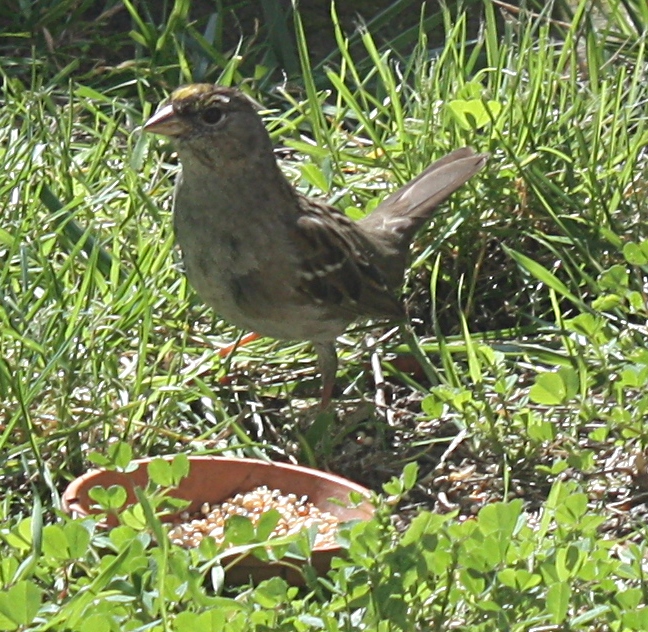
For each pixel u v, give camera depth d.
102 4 14.26
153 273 10.47
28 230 10.57
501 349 10.55
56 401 9.35
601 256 11.17
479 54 13.70
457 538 7.51
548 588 7.25
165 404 9.52
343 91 11.85
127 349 10.18
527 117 11.55
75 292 10.03
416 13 14.42
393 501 8.46
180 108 9.27
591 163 11.36
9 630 6.91
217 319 10.66
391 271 10.63
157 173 11.57
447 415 9.90
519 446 9.43
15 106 11.90
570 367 9.62
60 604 7.42
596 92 12.34
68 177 11.05
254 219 9.51
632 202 11.61
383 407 10.12
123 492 7.75
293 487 8.91
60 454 9.13
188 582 7.18
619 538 8.76
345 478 9.53
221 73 13.41
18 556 7.79
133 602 7.21
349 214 11.19
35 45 13.55
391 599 7.04
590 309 10.61
